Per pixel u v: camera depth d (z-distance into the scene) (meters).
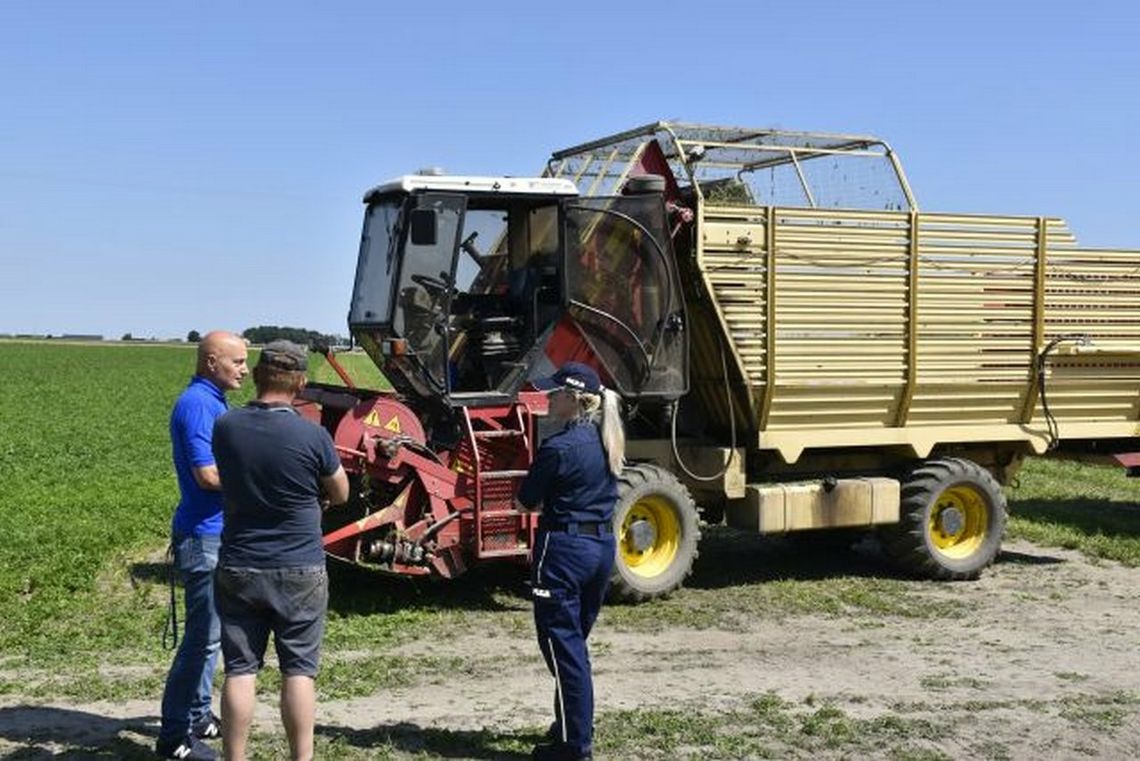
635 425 11.62
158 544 12.75
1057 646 9.18
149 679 7.66
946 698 7.68
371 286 10.51
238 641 5.61
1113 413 12.96
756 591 11.20
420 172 10.30
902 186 11.99
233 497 5.57
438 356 10.17
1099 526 14.87
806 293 11.32
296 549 5.59
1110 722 7.18
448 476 9.96
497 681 7.94
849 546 13.20
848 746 6.69
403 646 8.86
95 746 6.37
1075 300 12.48
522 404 10.27
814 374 11.40
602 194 11.55
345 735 6.66
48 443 24.95
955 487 11.95
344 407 10.39
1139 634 9.62
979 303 12.07
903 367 11.78
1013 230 12.17
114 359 88.69
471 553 10.06
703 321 11.22
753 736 6.84
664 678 8.14
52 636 8.79
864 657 8.78
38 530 13.08
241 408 5.69
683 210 10.95
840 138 12.18
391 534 9.72
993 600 10.96
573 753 6.20
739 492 11.34
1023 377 12.34
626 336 10.77
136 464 21.12
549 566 6.25
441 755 6.42
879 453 12.41
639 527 10.57
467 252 10.43
